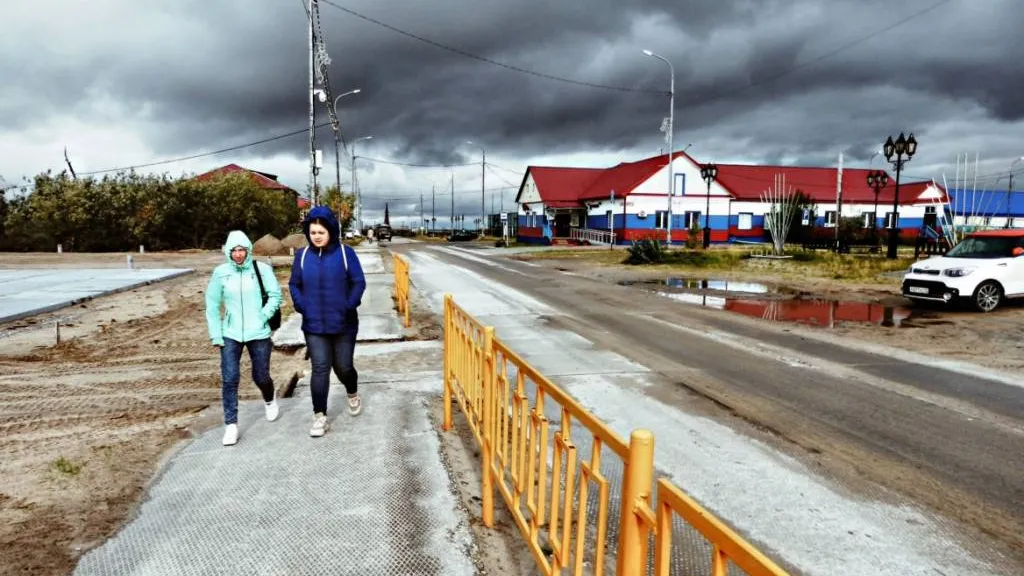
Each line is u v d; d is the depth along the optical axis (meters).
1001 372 6.73
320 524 3.15
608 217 42.03
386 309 11.50
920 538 3.19
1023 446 4.50
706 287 15.45
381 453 4.11
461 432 4.65
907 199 45.09
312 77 18.98
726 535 1.17
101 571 2.73
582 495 2.04
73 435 4.54
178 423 4.80
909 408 5.43
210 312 4.27
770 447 4.48
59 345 8.24
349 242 55.16
